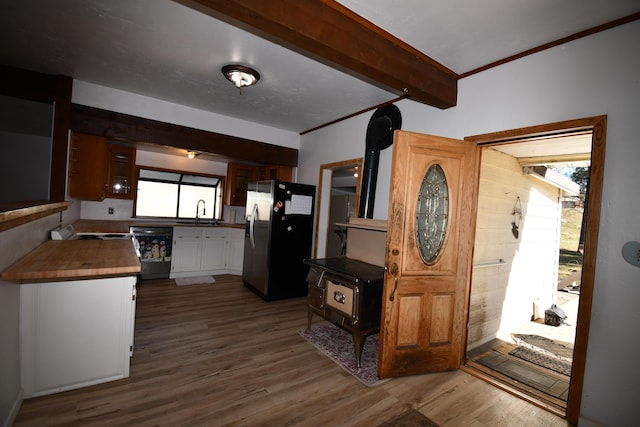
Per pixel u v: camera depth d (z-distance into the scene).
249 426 1.67
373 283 2.37
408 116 2.99
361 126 3.71
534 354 2.86
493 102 2.31
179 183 5.32
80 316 1.89
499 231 3.21
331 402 1.93
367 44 1.95
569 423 1.82
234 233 5.25
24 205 1.93
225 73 2.77
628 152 1.67
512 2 1.67
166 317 3.19
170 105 3.76
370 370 2.33
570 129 1.92
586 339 1.78
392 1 1.73
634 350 1.63
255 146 4.50
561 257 6.85
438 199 2.40
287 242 4.09
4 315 1.50
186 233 4.84
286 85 3.07
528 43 2.05
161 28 2.18
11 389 1.58
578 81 1.88
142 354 2.39
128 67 2.85
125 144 4.57
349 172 5.01
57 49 2.54
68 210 3.52
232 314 3.40
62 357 1.85
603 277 1.73
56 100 3.06
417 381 2.23
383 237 2.75
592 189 1.77
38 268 1.70
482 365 2.56
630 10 1.66
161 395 1.89
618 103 1.72
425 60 2.29
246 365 2.32
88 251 2.27
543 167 3.52
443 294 2.37
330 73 2.76
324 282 2.73
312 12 1.70
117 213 4.80
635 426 1.63
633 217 1.65
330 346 2.70
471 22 1.87
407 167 2.23
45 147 4.86
